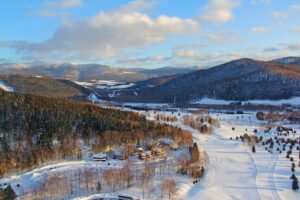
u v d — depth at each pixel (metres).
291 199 191.12
